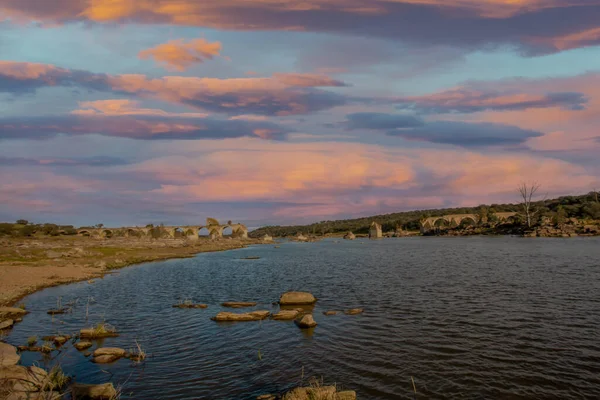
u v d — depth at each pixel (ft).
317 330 84.23
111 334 84.17
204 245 520.83
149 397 53.47
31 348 73.77
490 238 505.25
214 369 63.36
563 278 142.51
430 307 103.24
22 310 105.09
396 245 455.63
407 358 66.13
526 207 620.90
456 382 56.34
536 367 61.00
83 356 70.23
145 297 130.93
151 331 86.84
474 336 77.15
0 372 54.08
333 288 142.31
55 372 57.57
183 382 58.39
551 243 345.51
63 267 203.21
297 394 49.78
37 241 428.56
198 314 103.50
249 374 61.00
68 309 110.22
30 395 48.83
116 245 411.34
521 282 136.87
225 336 81.82
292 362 65.72
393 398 51.93
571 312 92.89
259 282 166.40
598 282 131.34
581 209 596.29
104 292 141.49
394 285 142.92
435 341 74.74
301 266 234.79
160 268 233.96
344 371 61.21
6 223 599.16
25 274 171.94
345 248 438.40
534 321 86.38
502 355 66.49
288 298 115.34
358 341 75.92
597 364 61.57
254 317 96.94
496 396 51.96
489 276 155.53
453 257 252.01
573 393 52.34
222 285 158.71
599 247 280.51
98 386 53.67
